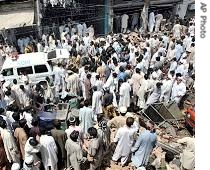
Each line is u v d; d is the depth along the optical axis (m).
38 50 19.30
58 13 22.19
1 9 20.16
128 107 12.45
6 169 8.91
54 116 10.59
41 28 21.56
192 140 7.80
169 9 26.06
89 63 15.33
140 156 9.02
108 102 11.95
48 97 12.86
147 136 8.73
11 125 9.24
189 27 21.17
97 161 8.52
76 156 8.10
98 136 8.36
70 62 16.09
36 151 7.83
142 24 23.94
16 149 8.64
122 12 24.62
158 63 15.05
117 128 9.77
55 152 8.50
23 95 11.65
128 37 21.89
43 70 14.25
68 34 21.62
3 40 20.92
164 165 7.19
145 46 17.20
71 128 8.73
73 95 13.04
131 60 15.73
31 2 20.61
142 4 24.42
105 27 24.11
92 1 23.14
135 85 12.62
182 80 12.26
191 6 26.34
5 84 12.25
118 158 9.43
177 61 15.39
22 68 14.08
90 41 19.44
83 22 23.50
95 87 11.54
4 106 10.62
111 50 16.23
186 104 12.56
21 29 21.34
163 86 12.03
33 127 8.62
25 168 7.73
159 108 11.52
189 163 7.70
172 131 10.65
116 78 12.55
